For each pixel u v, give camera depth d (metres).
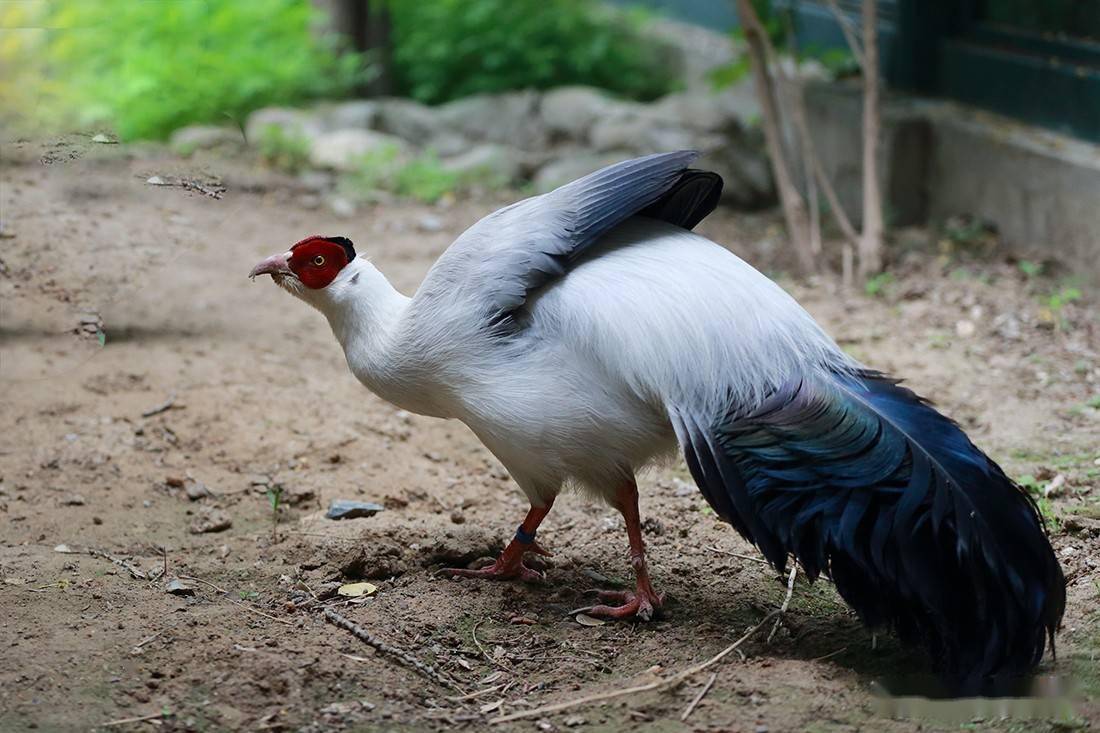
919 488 4.15
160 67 6.82
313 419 6.96
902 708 4.21
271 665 4.41
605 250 4.73
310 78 13.34
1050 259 8.96
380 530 5.55
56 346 6.78
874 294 8.77
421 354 4.75
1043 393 7.10
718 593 5.21
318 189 11.14
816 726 4.11
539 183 11.54
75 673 4.35
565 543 5.68
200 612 4.84
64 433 6.66
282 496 6.11
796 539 4.27
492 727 4.19
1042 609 4.14
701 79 13.80
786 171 9.59
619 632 4.86
